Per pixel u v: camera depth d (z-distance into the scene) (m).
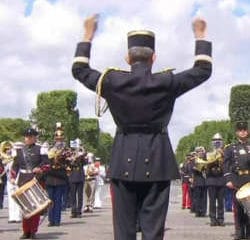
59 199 20.28
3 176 30.50
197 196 25.72
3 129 108.38
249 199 13.22
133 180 5.75
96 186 30.81
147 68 5.82
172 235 17.12
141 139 5.80
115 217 5.84
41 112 91.50
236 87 77.75
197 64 5.80
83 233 17.66
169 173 5.80
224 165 15.73
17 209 21.78
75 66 5.89
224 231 18.42
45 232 17.98
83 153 24.77
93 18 5.98
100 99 5.79
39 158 16.56
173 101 5.84
